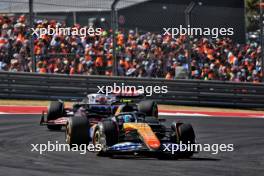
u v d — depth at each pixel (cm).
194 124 6656
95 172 3412
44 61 8356
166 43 8950
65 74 8044
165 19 9094
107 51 8688
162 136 4372
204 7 9100
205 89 8450
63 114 5709
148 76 8731
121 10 9319
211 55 9081
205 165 3841
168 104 8331
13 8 9175
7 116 6750
